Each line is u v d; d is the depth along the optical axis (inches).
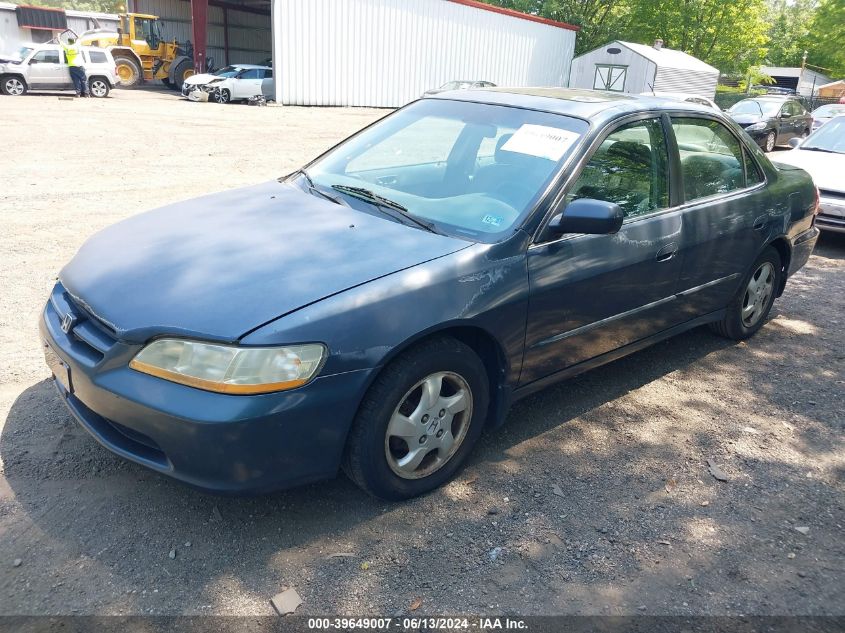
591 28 1689.2
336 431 102.3
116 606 92.9
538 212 126.0
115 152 466.0
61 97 890.7
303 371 97.3
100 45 1119.0
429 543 108.4
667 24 1742.1
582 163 133.4
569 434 144.1
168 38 1409.9
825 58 2122.3
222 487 97.2
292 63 983.0
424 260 113.0
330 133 663.8
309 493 118.6
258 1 1497.3
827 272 282.5
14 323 179.6
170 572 99.3
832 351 196.7
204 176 402.6
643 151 149.3
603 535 113.0
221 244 118.4
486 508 117.8
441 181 142.3
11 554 100.8
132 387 97.9
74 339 110.3
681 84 1255.5
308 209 134.0
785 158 346.6
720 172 173.8
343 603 95.7
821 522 119.7
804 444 145.6
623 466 133.4
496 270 118.0
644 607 98.3
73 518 108.8
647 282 148.5
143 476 120.0
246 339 95.2
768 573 106.5
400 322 105.1
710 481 130.3
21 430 131.0
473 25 1160.2
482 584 100.7
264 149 528.4
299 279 105.6
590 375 173.0
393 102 1111.6
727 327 192.4
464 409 120.0
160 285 107.0
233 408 93.7
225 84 950.4
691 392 166.9
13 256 235.0
